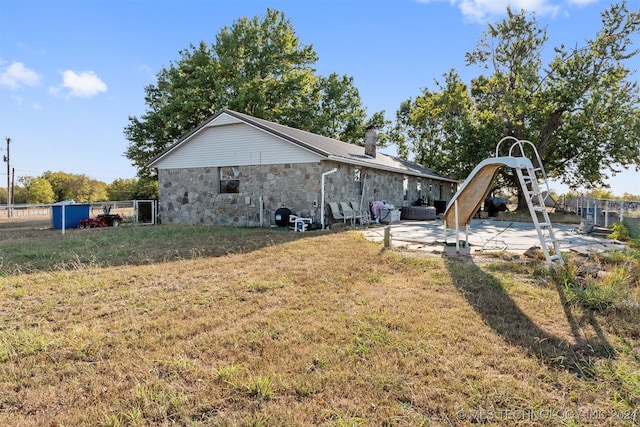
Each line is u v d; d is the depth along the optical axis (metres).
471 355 2.84
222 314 3.73
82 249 7.68
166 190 14.74
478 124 22.41
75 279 5.07
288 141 11.98
